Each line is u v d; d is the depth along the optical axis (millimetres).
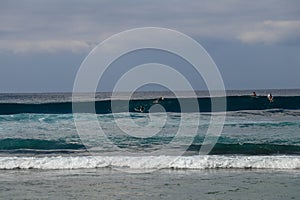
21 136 25859
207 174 16516
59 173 16625
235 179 15672
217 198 13070
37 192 13734
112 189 14164
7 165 17469
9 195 13359
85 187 14414
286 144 23828
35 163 17703
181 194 13547
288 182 15180
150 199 12969
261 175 16344
